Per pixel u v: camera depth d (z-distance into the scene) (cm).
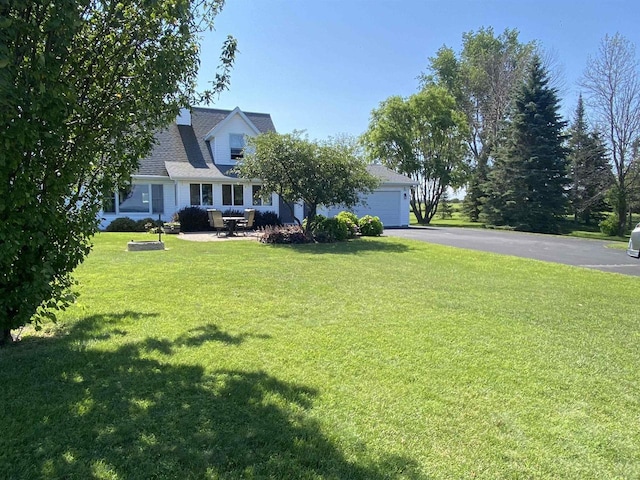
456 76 3494
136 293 588
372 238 1541
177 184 1872
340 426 248
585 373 340
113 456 212
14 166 305
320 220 1452
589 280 773
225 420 251
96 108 369
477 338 421
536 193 2573
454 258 1042
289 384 304
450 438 239
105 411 258
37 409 259
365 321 473
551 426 256
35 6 297
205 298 568
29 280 354
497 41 3516
